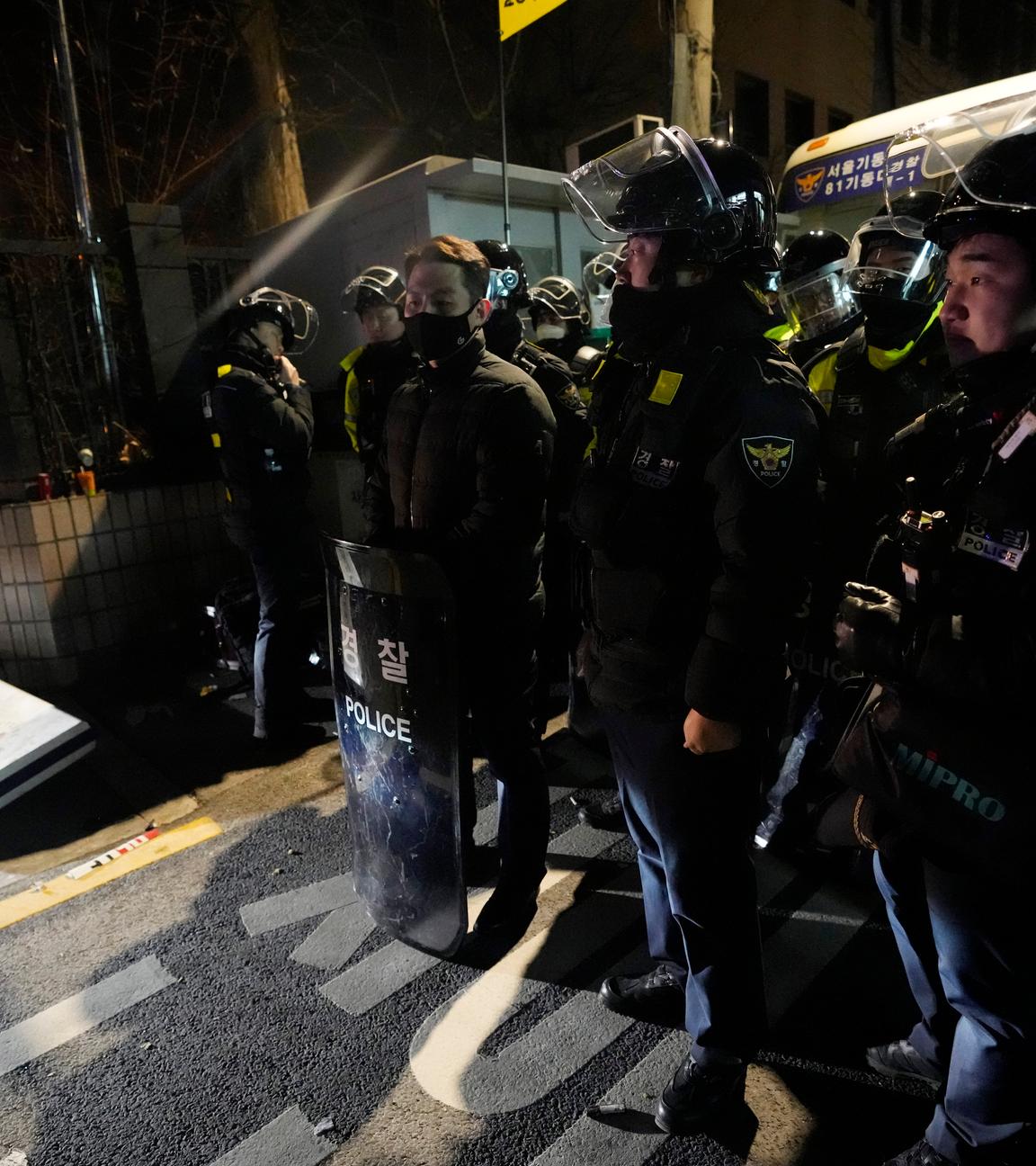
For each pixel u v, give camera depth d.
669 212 1.41
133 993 2.24
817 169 5.79
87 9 8.56
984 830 1.20
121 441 5.03
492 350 3.12
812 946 2.32
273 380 3.54
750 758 1.59
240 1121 1.84
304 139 11.39
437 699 1.98
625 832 2.92
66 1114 1.87
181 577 4.81
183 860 2.87
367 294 3.56
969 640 1.19
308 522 3.61
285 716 3.66
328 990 2.23
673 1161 1.70
